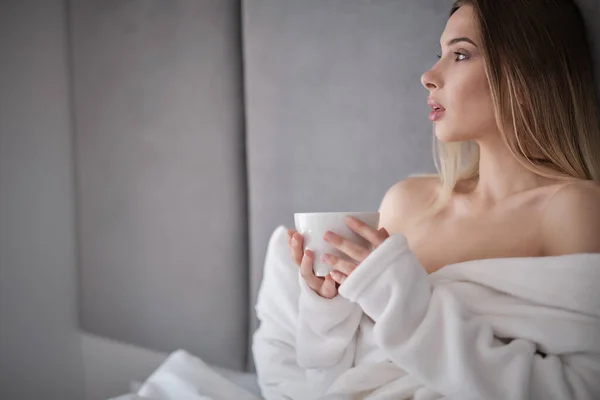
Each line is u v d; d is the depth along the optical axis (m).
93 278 1.45
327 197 1.15
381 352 0.76
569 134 0.83
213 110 1.31
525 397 0.63
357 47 1.12
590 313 0.68
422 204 0.97
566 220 0.77
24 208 1.51
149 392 0.83
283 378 0.85
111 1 1.44
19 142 1.53
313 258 0.72
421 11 1.05
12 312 1.48
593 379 0.66
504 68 0.82
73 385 1.48
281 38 1.21
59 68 1.57
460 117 0.83
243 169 1.29
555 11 0.84
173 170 1.35
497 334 0.72
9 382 1.46
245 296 1.28
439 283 0.77
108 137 1.44
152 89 1.38
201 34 1.33
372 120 1.10
